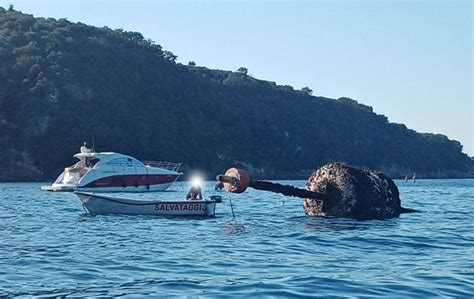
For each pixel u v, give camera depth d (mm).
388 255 17109
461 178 194000
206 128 146125
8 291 12508
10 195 56281
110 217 29453
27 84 122562
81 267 15242
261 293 12219
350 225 24250
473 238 20594
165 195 58594
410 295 12078
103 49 143500
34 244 19719
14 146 113625
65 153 115312
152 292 12367
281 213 31656
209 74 184375
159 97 143375
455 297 11961
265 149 154000
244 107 161875
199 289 12617
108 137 120312
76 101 123875
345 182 26719
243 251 17891
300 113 171750
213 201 29625
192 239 20812
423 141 193625
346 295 12062
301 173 156500
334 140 172500
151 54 157875
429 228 23438
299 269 14883
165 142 130875
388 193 27547
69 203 43312
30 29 142625
